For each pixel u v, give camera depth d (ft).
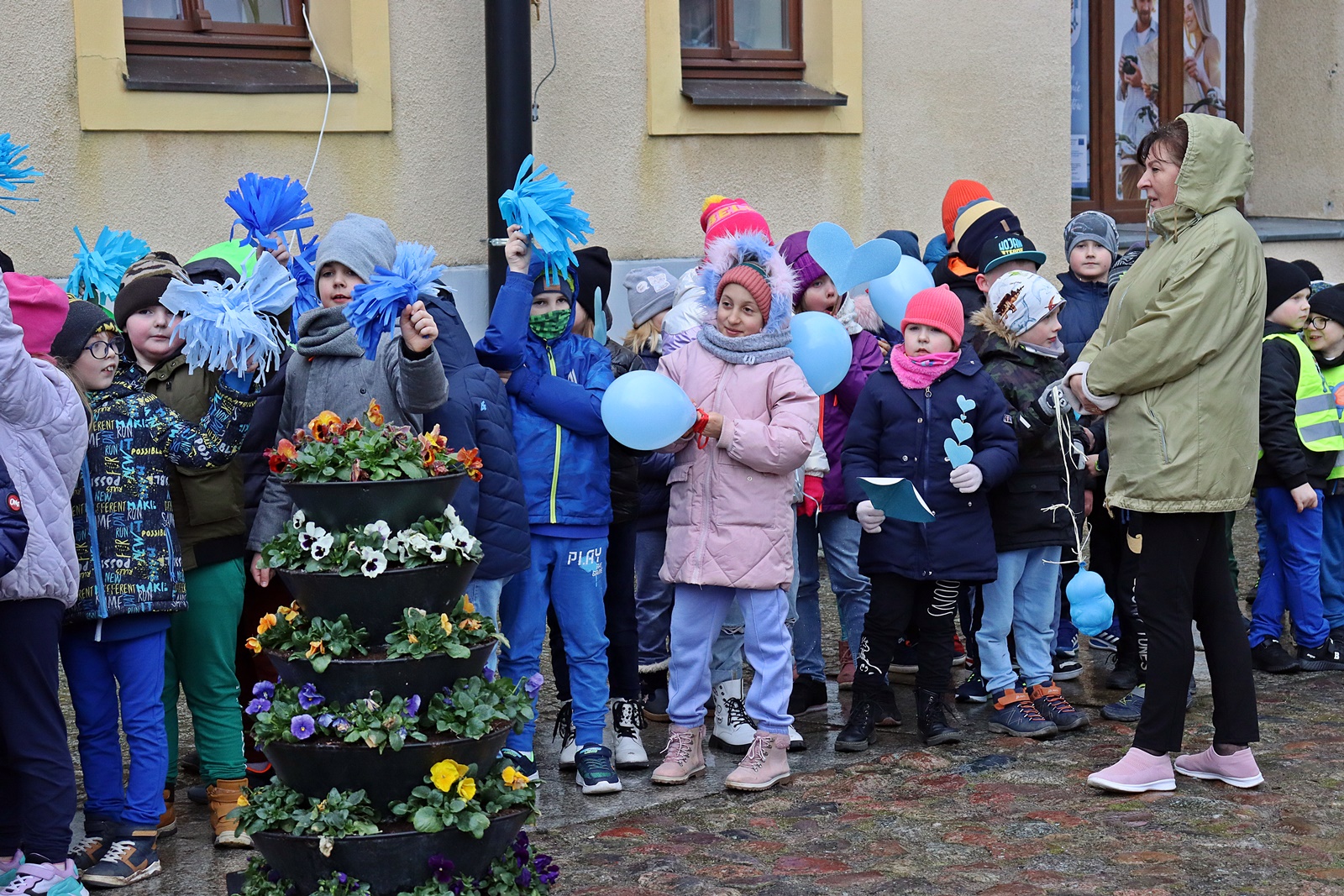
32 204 20.08
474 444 13.69
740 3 26.94
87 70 20.25
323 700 9.70
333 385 13.10
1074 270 20.75
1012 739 16.58
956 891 12.04
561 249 13.89
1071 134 33.47
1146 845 12.98
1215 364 13.74
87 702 12.79
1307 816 13.65
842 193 27.53
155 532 12.69
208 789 13.69
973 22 28.60
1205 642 14.58
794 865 12.72
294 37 22.67
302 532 9.82
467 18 23.43
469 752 9.80
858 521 16.55
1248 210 39.40
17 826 12.29
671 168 25.66
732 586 14.56
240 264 14.92
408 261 11.73
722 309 15.07
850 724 16.38
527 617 14.82
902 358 16.24
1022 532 16.56
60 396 11.80
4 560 10.94
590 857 13.00
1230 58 38.17
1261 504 19.42
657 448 14.26
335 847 9.46
